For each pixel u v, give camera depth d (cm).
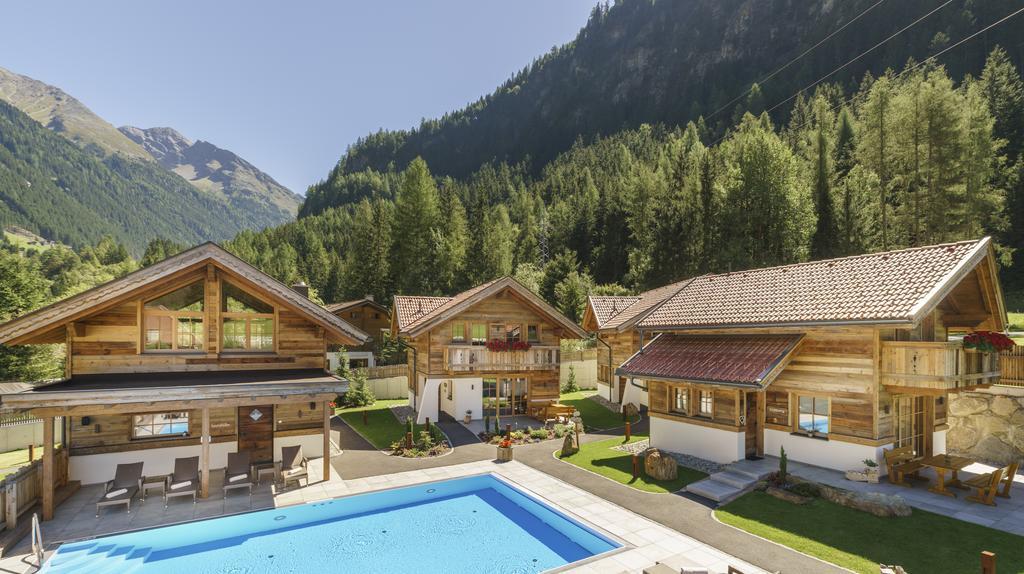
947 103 3844
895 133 4109
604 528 1293
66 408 1357
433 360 2609
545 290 6000
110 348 1656
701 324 1989
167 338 1719
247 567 1167
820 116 6919
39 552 1130
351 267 7056
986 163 4069
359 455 2039
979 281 1686
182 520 1348
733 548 1169
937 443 1777
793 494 1455
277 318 1847
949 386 1406
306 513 1449
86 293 1547
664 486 1620
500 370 2698
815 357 1691
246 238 13150
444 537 1333
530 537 1334
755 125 5991
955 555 1094
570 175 11125
